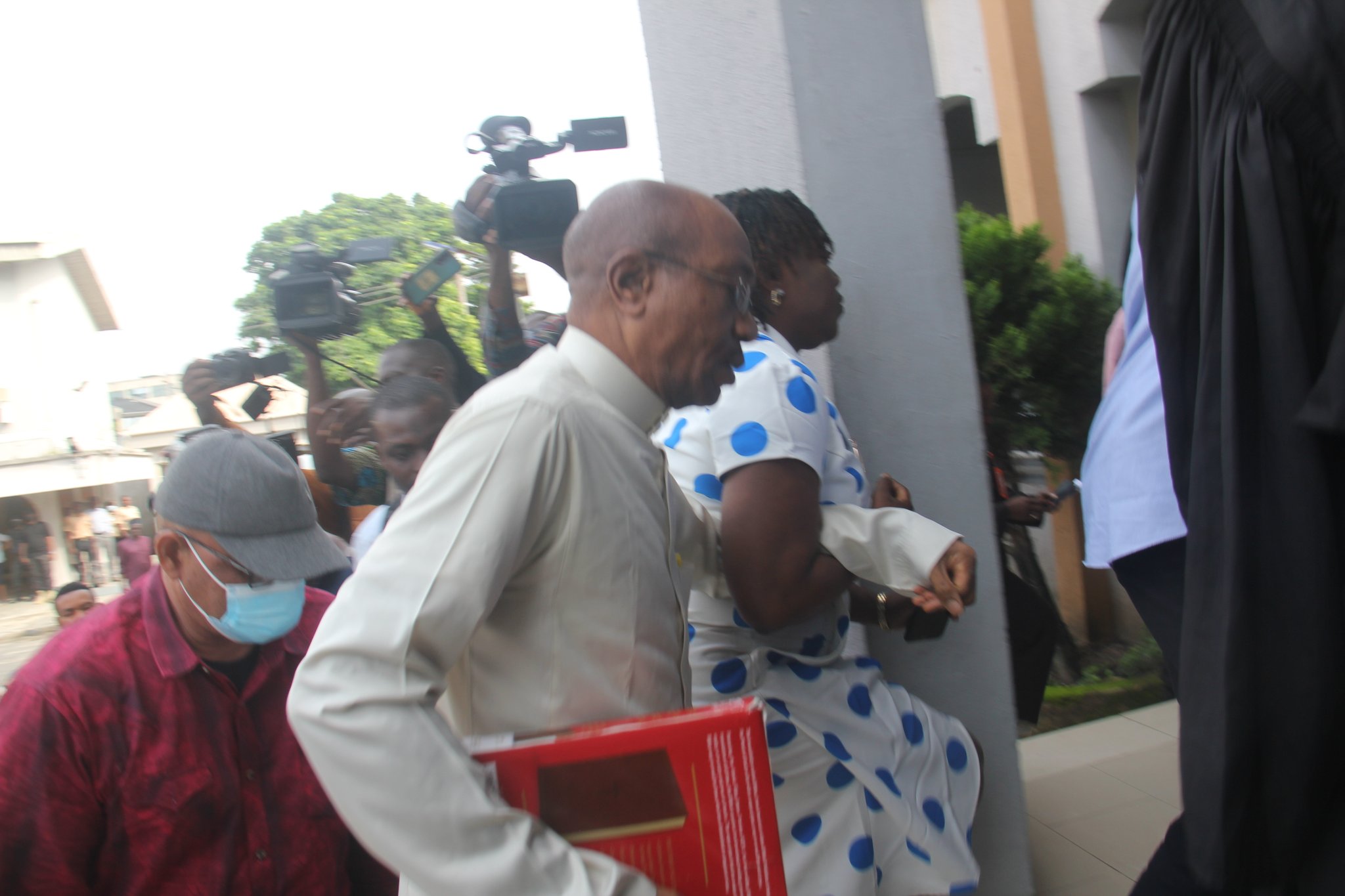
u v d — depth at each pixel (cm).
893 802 173
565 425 113
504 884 98
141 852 139
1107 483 201
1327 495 158
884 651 227
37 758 132
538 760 108
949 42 632
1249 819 163
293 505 145
